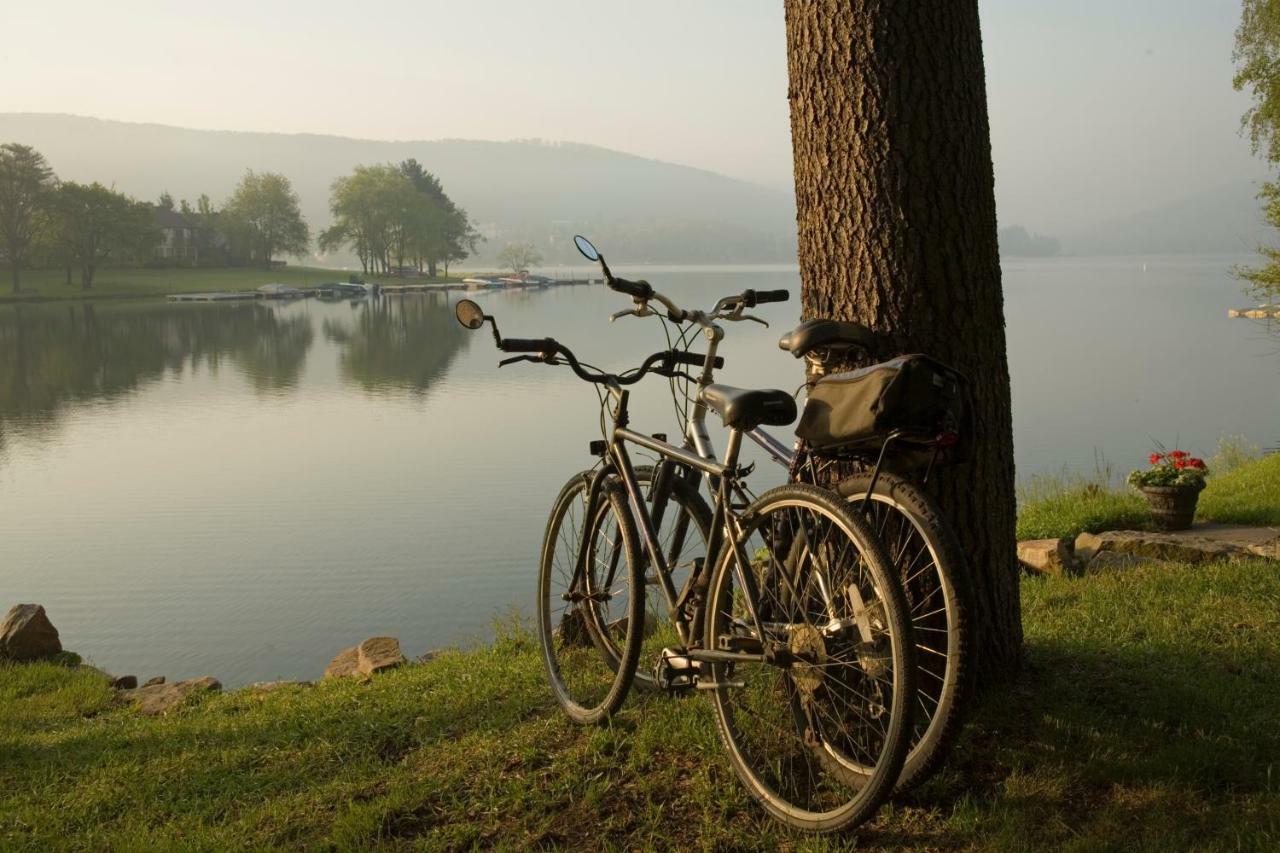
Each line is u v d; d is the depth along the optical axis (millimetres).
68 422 37438
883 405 2627
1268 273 21516
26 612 7789
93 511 22297
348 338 74500
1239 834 2691
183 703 5812
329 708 4734
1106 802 2941
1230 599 4785
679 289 148250
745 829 2996
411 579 15789
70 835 3576
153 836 3438
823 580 2945
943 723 2576
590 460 26562
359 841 3154
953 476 3492
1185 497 7699
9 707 6020
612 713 3652
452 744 3859
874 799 2639
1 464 28984
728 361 48875
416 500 22109
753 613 2996
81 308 110062
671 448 3441
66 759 4488
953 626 2584
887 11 3445
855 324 3262
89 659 12773
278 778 3836
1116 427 27922
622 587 3791
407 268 189500
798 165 3725
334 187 172250
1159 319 74438
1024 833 2797
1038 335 61250
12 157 115875
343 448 30109
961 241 3490
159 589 15883
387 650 6418
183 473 26875
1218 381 38438
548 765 3496
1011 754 3180
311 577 16172
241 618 14227
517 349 3590
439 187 187375
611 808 3184
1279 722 3334
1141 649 4043
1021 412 31047
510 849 3012
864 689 3125
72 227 123000
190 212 170625
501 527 19062
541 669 4648
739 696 3449
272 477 25766
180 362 58812
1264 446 22703
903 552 3236
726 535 3127
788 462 3510
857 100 3494
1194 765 3045
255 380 50188
